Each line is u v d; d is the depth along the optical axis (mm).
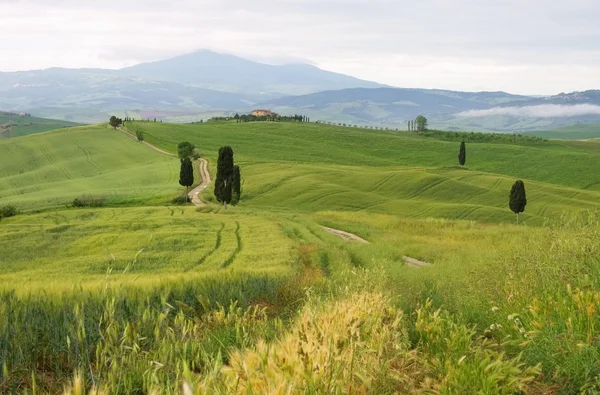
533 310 5531
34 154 156250
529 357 4742
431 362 4992
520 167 171625
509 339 5402
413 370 4742
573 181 156750
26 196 104562
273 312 11398
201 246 41469
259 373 3686
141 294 8211
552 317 5254
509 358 5223
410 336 6285
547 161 173875
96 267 33188
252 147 180875
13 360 5102
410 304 8875
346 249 32781
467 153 188625
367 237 45500
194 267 30906
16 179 131250
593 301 5188
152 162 143000
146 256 37219
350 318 5223
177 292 10016
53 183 120312
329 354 3893
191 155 143375
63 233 52781
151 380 4285
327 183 115062
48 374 5270
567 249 7238
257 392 3445
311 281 15094
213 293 10852
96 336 5758
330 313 5750
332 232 50094
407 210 97875
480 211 94125
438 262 25328
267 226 52688
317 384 3543
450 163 179750
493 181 128125
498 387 3969
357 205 101062
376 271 9852
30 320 6039
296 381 3518
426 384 4316
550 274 6746
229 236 46062
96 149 161000
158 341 5461
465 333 5383
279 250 33156
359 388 3900
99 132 186500
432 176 122750
